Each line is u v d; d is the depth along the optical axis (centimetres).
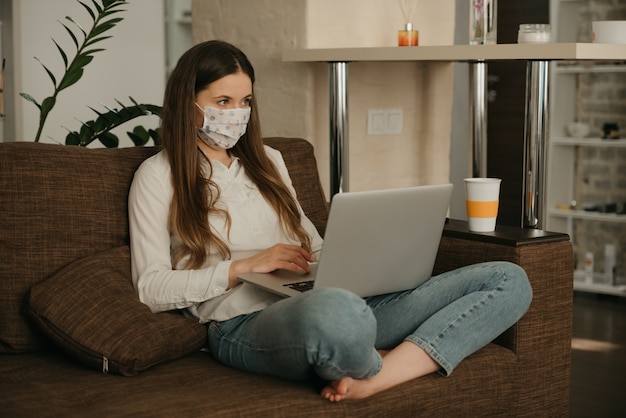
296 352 170
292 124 303
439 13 339
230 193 216
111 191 212
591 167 488
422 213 195
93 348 181
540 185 246
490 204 221
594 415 280
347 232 182
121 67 456
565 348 217
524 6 504
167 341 186
